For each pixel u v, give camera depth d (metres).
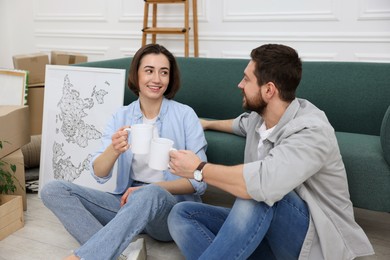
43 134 2.66
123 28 4.22
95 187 2.46
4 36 4.94
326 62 2.55
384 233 2.12
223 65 2.84
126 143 1.65
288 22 3.42
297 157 1.34
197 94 2.87
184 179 1.81
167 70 1.86
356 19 3.15
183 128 1.94
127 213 1.51
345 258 1.42
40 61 3.12
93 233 1.73
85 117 2.54
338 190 1.48
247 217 1.38
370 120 2.37
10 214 2.09
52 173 2.62
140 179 1.96
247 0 3.55
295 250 1.47
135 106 1.97
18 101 2.93
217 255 1.38
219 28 3.73
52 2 4.60
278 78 1.46
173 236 1.59
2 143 2.30
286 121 1.49
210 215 1.61
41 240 2.04
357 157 1.87
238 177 1.36
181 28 3.72
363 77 2.41
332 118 2.47
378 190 1.85
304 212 1.43
